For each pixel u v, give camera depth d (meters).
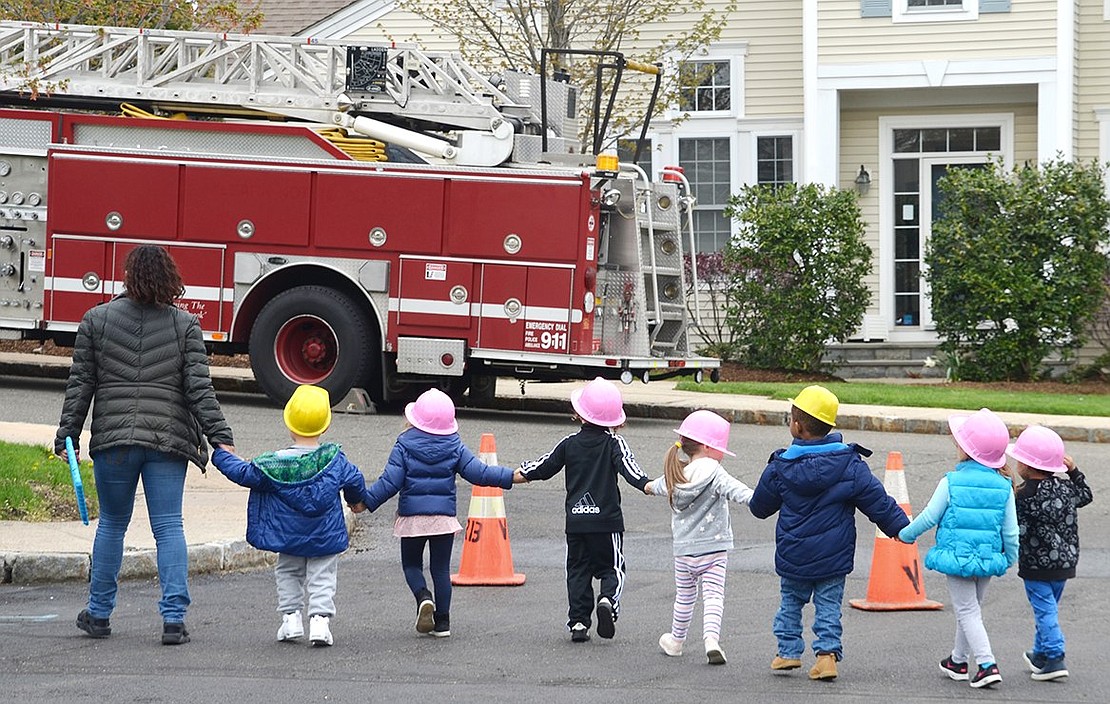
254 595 10.15
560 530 12.64
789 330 23.73
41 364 22.06
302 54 19.97
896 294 26.77
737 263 24.23
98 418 8.66
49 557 10.37
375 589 10.48
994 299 23.27
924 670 8.35
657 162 27.44
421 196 18.53
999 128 26.34
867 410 19.69
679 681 8.00
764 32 27.14
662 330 19.44
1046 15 25.17
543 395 21.03
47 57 20.58
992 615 9.77
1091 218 23.30
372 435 17.11
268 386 18.86
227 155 18.88
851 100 26.66
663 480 8.61
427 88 19.80
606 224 18.61
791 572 8.04
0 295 19.38
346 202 18.66
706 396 21.02
